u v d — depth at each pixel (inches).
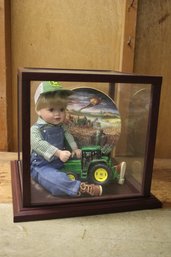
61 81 24.5
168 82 40.4
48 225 24.7
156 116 27.5
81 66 39.8
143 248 22.2
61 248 21.8
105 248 22.0
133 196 28.5
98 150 28.6
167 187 32.9
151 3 37.6
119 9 38.2
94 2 37.9
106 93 28.0
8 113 40.2
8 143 41.3
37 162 27.4
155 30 38.6
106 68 40.0
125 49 38.5
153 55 39.4
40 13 37.9
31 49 38.9
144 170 28.6
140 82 26.2
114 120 28.6
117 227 24.9
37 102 25.6
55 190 27.0
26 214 25.0
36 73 23.5
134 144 30.4
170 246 22.6
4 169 35.7
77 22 38.5
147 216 26.9
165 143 42.3
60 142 27.5
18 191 28.8
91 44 39.2
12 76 39.6
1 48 37.5
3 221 24.9
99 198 27.6
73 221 25.5
